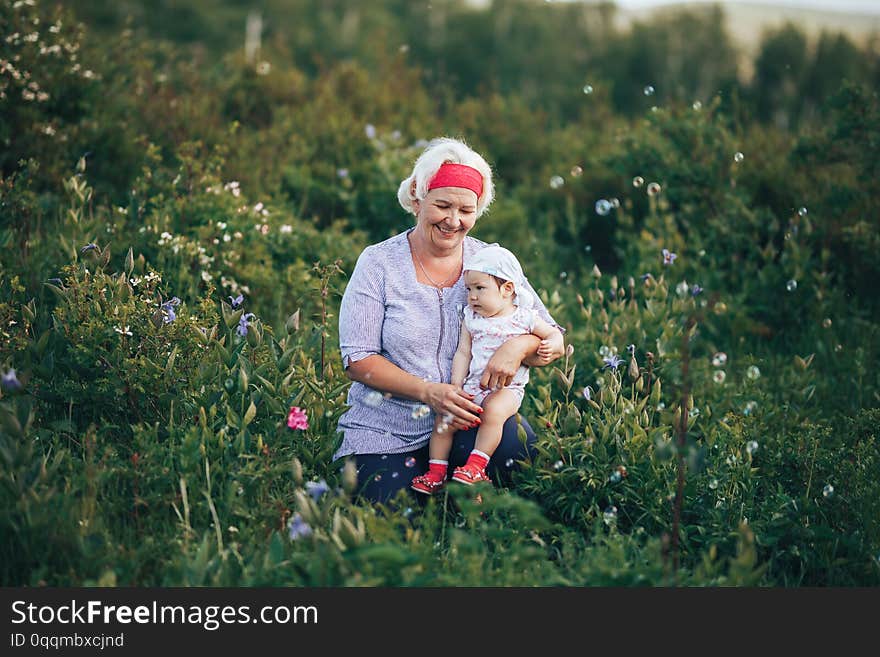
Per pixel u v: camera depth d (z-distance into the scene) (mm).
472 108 8391
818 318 5305
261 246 4852
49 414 3484
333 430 3412
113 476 3068
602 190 6961
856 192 5973
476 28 33094
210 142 6465
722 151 6262
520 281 3426
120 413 3496
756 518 3266
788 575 3180
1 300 3936
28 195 4777
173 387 3475
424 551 2666
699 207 6129
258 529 2914
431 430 3400
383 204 6281
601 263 6742
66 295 3588
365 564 2502
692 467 2832
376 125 7621
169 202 4891
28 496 2734
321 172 6512
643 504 3254
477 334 3379
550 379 4207
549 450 3352
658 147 6328
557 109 9820
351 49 30047
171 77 7742
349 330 3424
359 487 3342
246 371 3443
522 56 31203
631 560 2947
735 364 4918
